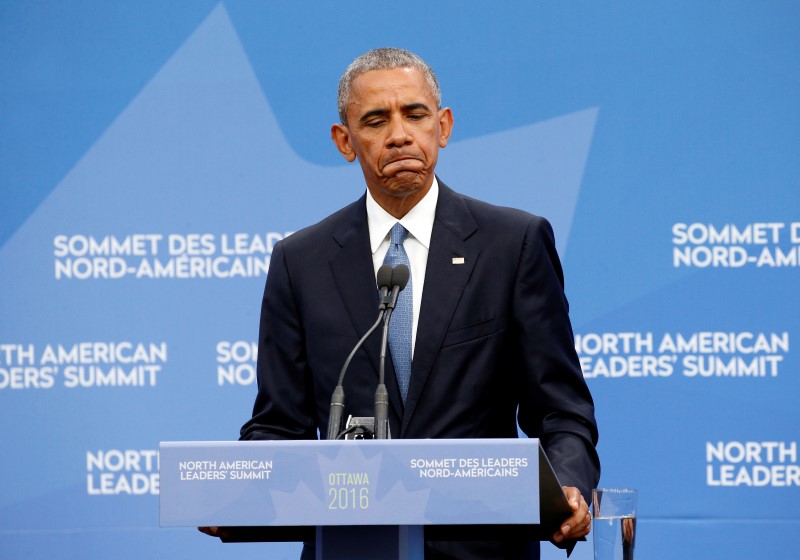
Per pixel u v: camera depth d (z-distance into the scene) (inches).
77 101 550.3
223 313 544.1
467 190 539.8
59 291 544.1
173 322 543.5
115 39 553.0
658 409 523.2
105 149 549.0
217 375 542.9
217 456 248.1
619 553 289.0
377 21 549.3
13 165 548.1
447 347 356.5
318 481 245.4
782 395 517.3
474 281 364.8
